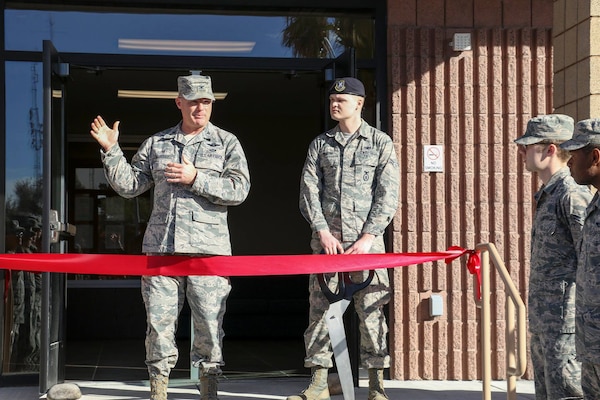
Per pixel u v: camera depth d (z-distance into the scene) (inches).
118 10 267.6
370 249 213.5
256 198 605.6
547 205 163.6
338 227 215.0
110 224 561.0
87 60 260.5
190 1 268.5
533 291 165.6
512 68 273.4
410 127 269.9
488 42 273.7
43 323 233.5
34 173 260.5
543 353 163.9
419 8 271.7
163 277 194.2
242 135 607.2
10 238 259.1
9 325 257.0
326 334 219.8
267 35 272.8
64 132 257.0
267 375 283.4
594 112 242.4
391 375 267.9
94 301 432.8
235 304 445.1
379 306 215.3
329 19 274.5
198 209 193.5
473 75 273.0
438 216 269.4
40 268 195.0
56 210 246.8
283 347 389.1
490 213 271.9
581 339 141.6
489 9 273.9
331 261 198.2
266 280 465.1
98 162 565.9
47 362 233.9
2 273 257.0
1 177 259.0
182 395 245.1
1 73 260.7
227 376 281.6
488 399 177.9
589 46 243.1
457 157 271.1
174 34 269.7
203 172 195.5
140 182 198.2
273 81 474.6
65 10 265.4
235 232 602.2
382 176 214.8
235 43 271.6
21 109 261.4
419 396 239.5
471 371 268.4
